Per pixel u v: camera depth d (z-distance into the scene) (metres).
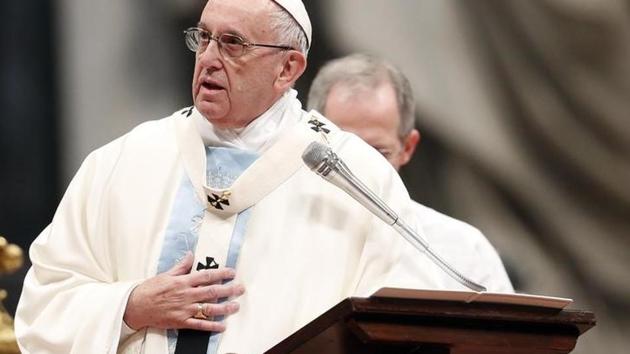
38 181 26.30
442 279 14.62
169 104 26.73
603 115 28.38
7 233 26.09
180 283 13.34
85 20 26.64
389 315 11.91
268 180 14.14
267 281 13.70
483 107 28.30
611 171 28.44
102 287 13.70
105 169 14.52
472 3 28.27
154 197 14.19
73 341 13.44
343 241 14.02
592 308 28.45
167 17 26.78
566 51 28.30
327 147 13.44
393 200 14.48
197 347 13.33
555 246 28.42
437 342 12.06
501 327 12.33
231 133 14.39
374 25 27.81
